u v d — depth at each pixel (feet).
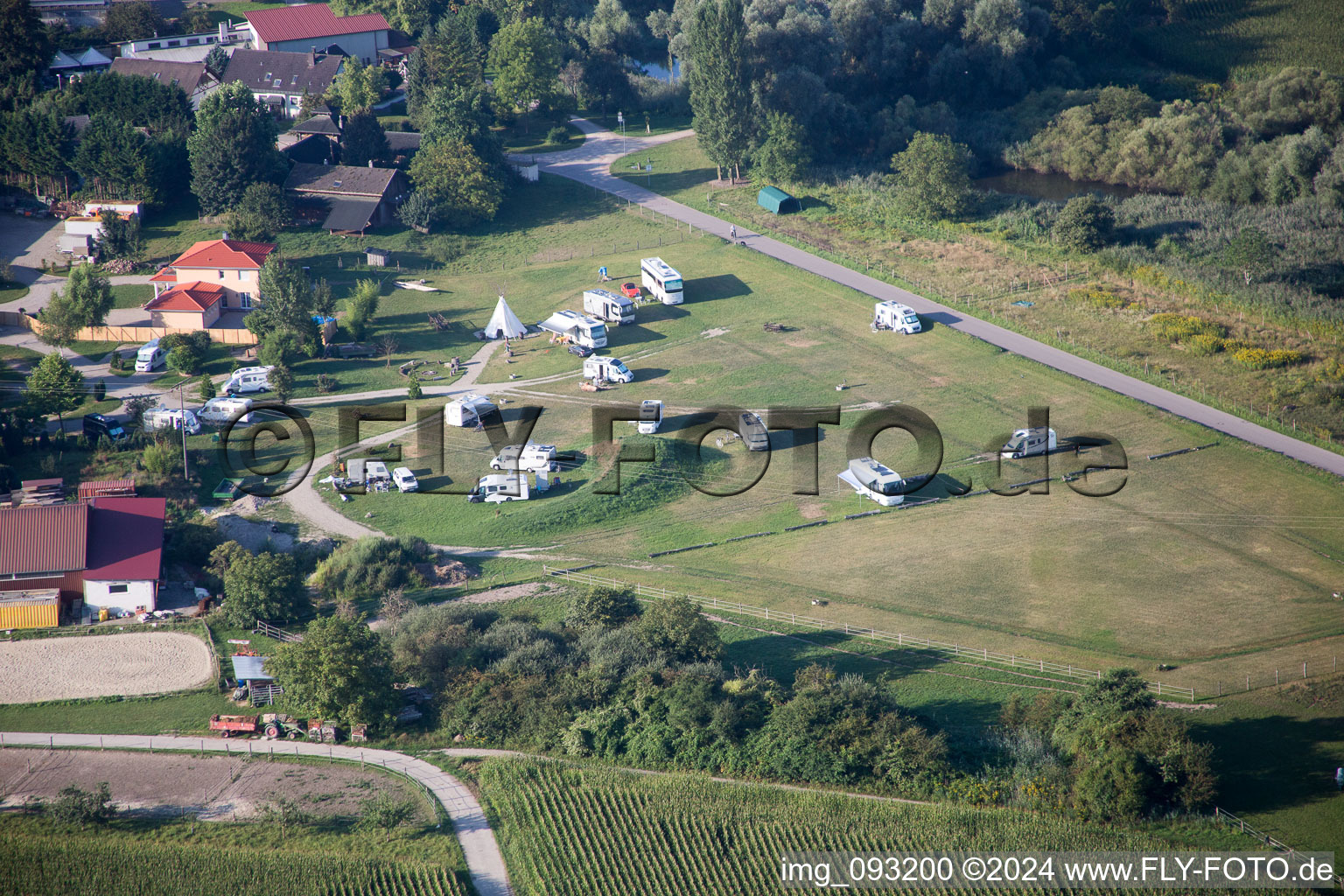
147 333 377.91
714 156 499.10
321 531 272.51
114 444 302.04
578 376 350.84
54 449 301.43
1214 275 385.09
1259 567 234.58
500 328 382.01
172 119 490.90
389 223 471.21
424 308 408.67
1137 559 240.32
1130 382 318.86
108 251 431.02
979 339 351.05
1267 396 305.12
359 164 490.08
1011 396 316.81
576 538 267.80
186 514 277.44
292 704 197.47
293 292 363.35
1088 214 413.39
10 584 232.53
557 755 188.65
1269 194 461.37
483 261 448.24
